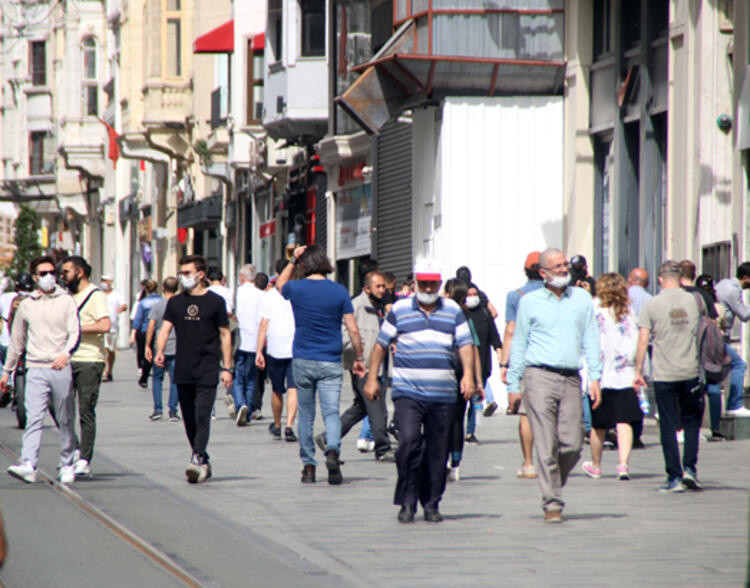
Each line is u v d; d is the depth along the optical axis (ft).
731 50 226.17
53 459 182.70
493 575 99.81
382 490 151.23
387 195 351.67
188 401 161.07
